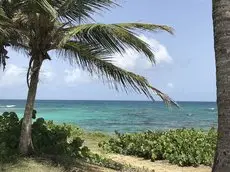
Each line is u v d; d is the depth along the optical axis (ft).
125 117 187.52
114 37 31.24
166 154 48.06
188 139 51.55
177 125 140.26
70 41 33.94
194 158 46.03
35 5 30.86
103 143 55.57
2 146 33.81
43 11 31.35
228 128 22.45
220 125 22.76
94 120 161.58
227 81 22.48
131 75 33.06
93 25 30.07
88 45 33.58
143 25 31.22
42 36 33.78
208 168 44.68
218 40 22.75
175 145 49.16
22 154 34.55
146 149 49.62
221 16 22.62
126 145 52.95
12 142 35.73
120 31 30.01
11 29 32.53
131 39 30.63
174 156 46.93
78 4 32.32
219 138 22.82
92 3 32.19
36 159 33.91
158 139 51.11
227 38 22.50
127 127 126.62
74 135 65.16
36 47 34.09
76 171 33.24
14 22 32.60
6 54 37.14
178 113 248.32
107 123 144.36
